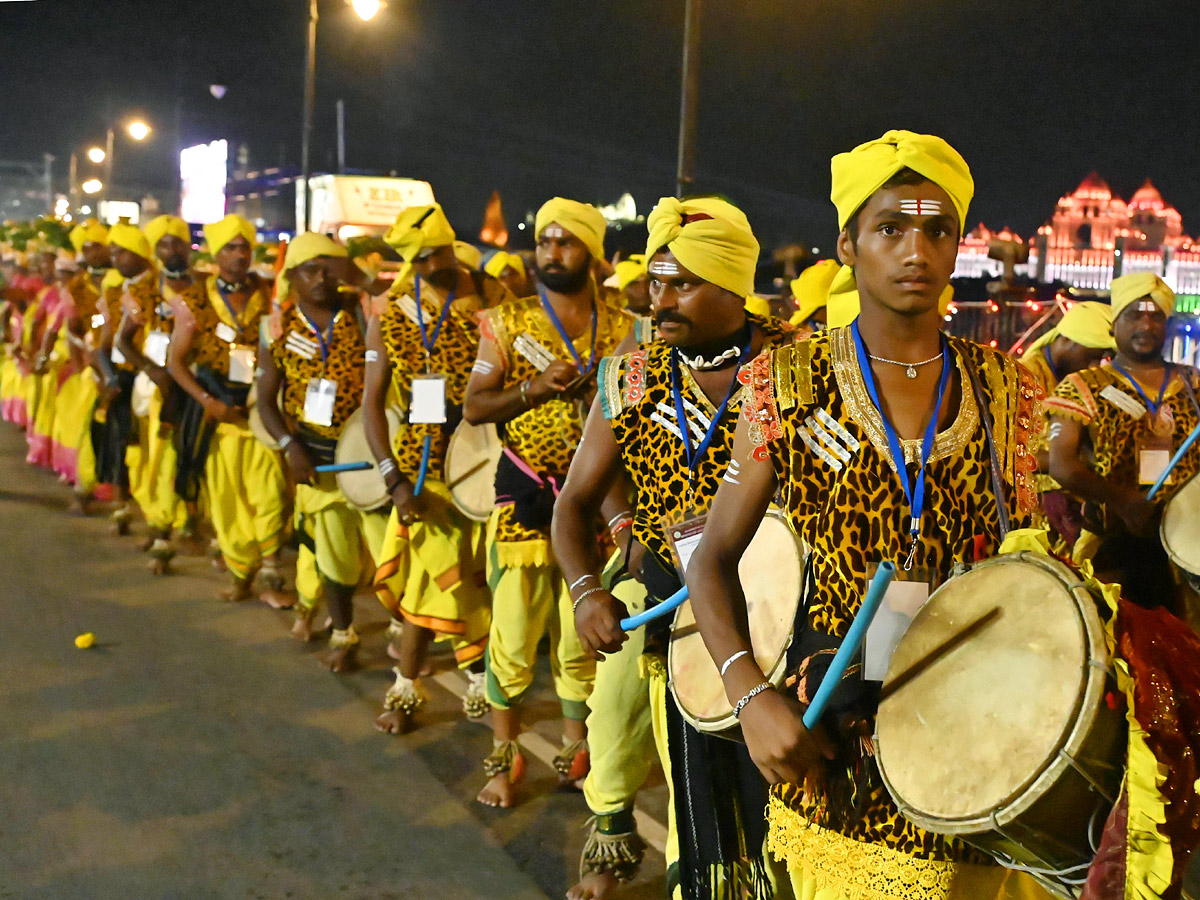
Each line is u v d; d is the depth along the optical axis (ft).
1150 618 6.16
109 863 12.45
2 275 50.85
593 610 9.15
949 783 6.09
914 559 6.63
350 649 19.07
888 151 6.32
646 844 12.34
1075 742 5.65
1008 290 30.91
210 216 153.89
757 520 6.95
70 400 35.17
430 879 12.32
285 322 18.70
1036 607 6.09
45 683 17.98
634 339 11.30
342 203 71.87
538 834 13.43
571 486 9.58
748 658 6.63
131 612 22.09
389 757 15.60
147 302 24.99
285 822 13.55
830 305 9.70
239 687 18.12
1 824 13.28
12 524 29.60
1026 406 6.86
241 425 22.26
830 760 6.87
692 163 27.12
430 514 15.90
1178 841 5.67
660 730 9.67
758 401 6.81
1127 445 17.06
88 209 166.81
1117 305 17.17
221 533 22.77
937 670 6.36
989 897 6.74
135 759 15.21
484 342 13.51
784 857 7.19
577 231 13.10
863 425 6.62
